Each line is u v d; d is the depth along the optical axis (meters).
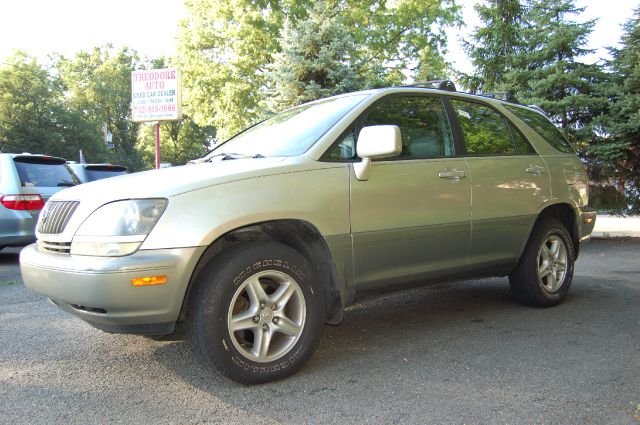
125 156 62.91
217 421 2.72
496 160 4.40
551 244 4.93
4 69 48.41
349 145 3.64
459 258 4.12
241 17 23.53
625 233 10.72
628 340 3.90
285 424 2.68
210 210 2.99
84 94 62.34
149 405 2.93
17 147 47.00
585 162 10.12
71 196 3.28
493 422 2.65
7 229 8.00
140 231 2.88
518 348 3.76
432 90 4.31
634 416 2.68
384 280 3.70
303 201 3.27
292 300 3.32
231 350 3.04
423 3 24.98
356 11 23.56
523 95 10.63
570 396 2.93
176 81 11.48
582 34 10.44
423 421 2.67
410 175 3.78
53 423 2.73
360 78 12.52
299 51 12.22
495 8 12.94
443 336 4.08
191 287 3.08
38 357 3.77
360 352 3.74
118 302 2.80
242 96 24.38
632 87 9.52
